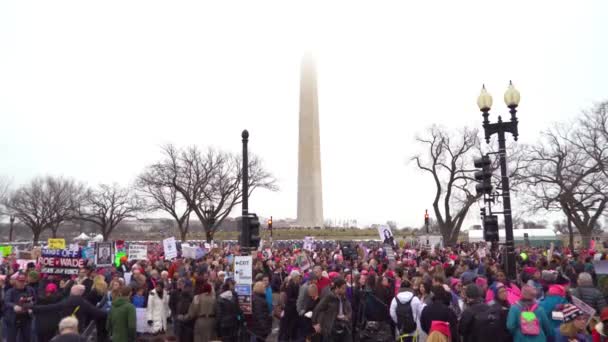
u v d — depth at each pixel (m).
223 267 20.25
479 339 8.43
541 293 12.73
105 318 11.42
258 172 66.12
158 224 125.44
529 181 43.88
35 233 78.69
